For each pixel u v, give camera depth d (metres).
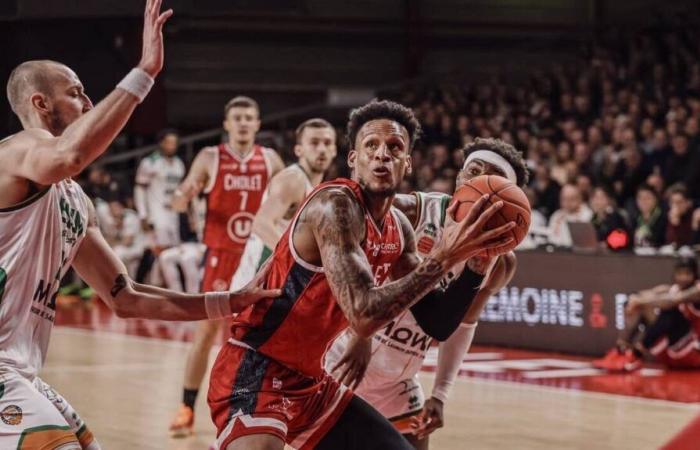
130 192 19.11
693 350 10.80
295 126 24.25
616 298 11.58
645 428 8.05
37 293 4.16
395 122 4.11
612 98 19.17
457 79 24.59
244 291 4.25
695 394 9.52
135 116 21.80
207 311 4.34
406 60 25.33
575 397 9.33
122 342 12.96
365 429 4.39
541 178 15.13
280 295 4.16
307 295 4.11
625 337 10.95
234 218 9.04
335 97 24.19
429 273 3.68
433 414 5.26
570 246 12.35
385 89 24.33
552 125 19.19
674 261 11.16
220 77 24.20
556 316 12.10
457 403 8.98
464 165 5.04
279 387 4.23
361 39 25.11
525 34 25.88
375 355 5.16
